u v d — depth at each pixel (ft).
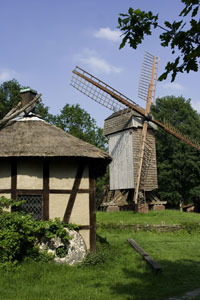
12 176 34.01
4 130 37.42
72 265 31.17
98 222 66.39
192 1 14.08
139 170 85.15
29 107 41.57
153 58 93.30
